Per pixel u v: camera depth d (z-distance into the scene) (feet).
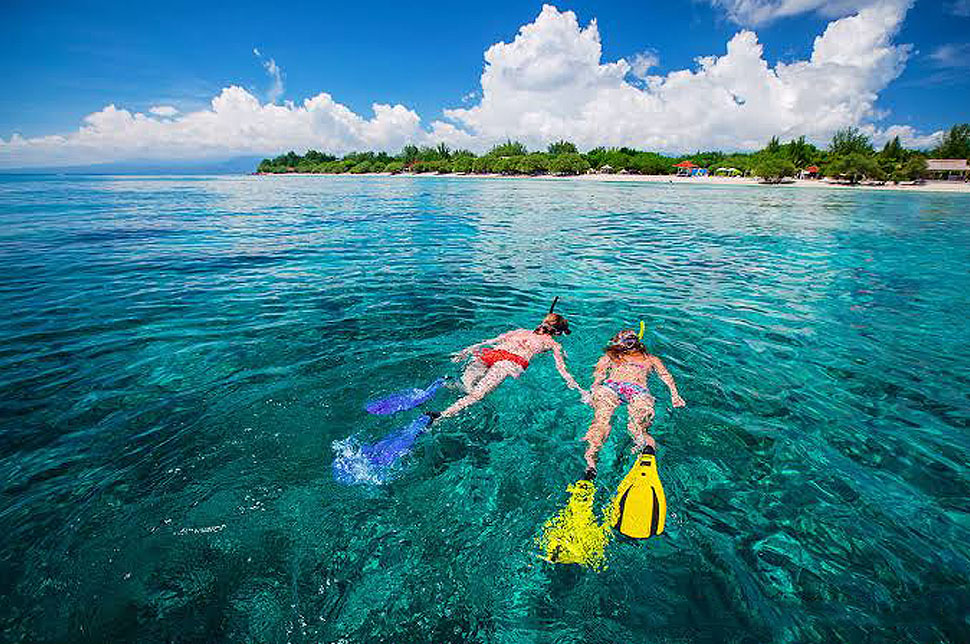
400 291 26.30
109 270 30.86
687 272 32.65
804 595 7.93
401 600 7.73
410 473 10.71
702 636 7.23
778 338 19.90
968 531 9.43
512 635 7.23
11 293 25.02
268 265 33.04
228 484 10.21
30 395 14.06
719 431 12.84
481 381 14.49
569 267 33.63
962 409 14.19
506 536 9.00
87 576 7.99
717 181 236.02
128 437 11.95
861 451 12.05
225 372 15.71
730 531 9.35
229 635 7.10
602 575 8.25
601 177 283.38
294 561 8.36
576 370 16.48
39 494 9.93
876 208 90.27
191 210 74.54
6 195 108.47
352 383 14.96
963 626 7.36
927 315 23.20
